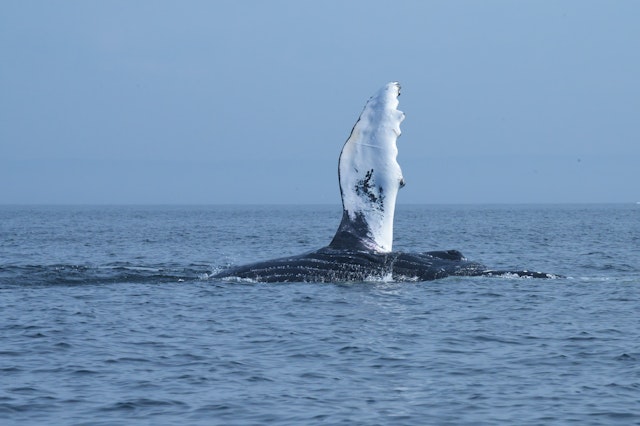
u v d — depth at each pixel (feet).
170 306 311.06
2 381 210.59
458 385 208.23
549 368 224.53
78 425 179.52
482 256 616.80
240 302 314.96
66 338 258.57
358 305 304.71
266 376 215.72
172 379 212.84
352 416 184.55
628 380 211.82
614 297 333.83
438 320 284.61
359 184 331.57
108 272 396.16
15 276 379.96
